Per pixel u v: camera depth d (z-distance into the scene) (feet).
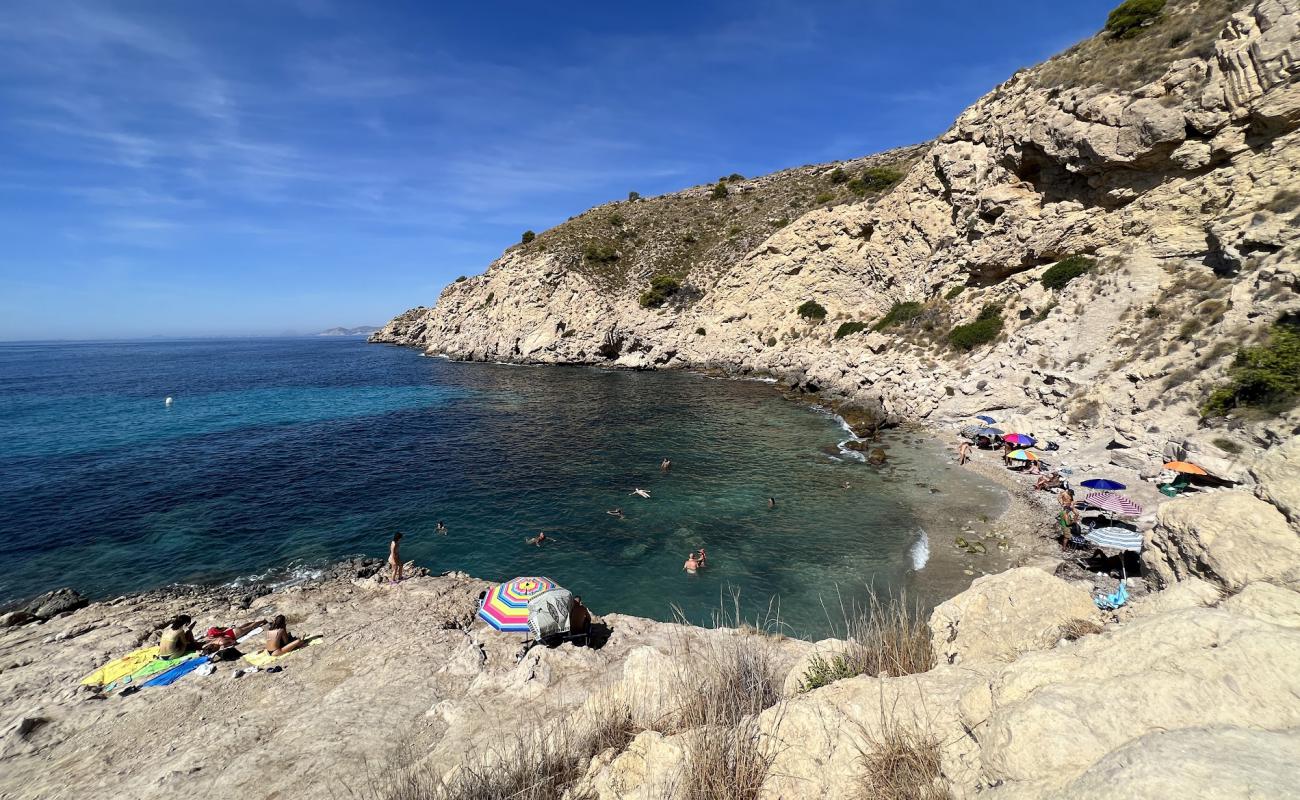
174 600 54.19
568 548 67.26
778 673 22.61
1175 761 7.07
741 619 51.78
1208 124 90.27
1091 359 91.20
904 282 174.19
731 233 283.38
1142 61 105.09
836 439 113.19
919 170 168.96
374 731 28.66
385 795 17.34
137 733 32.17
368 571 60.85
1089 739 8.84
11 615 50.39
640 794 13.03
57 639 45.73
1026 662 11.76
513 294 306.14
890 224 181.27
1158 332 83.66
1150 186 102.27
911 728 12.19
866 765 11.65
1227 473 57.67
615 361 255.29
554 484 90.02
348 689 34.47
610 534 70.79
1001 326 123.85
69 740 31.78
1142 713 9.02
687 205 340.59
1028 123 122.83
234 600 53.88
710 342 233.14
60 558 64.28
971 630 17.40
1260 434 58.08
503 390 189.88
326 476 94.89
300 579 59.67
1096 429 81.76
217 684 36.86
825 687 15.66
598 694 20.24
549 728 18.95
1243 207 80.84
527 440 119.24
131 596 55.36
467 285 382.22
